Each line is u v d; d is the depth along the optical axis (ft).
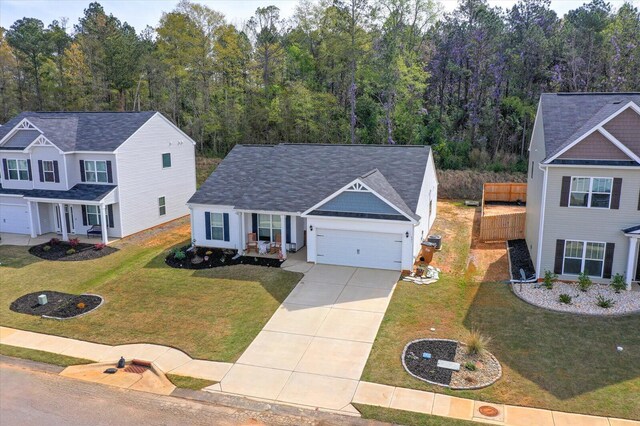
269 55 162.81
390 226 69.87
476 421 37.19
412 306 58.75
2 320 58.03
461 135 148.87
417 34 164.55
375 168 82.12
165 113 177.78
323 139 150.30
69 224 95.96
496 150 141.18
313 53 165.68
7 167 96.43
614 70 129.70
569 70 137.59
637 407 38.11
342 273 70.13
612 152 60.29
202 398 41.73
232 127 160.76
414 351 48.19
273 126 161.89
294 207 76.02
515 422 36.88
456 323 54.03
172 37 170.40
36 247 86.94
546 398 39.73
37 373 46.37
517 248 80.28
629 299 57.98
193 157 114.32
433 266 72.90
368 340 50.80
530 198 79.36
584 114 69.62
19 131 96.12
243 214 78.28
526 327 52.26
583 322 52.85
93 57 179.32
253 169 88.38
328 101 149.69
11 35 207.41
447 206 116.47
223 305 60.39
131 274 72.43
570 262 64.13
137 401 41.55
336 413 38.99
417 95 149.89
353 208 71.46
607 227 61.36
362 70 146.82
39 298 62.03
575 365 44.52
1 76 196.34
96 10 222.89
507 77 145.28
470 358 46.39
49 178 93.20
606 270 62.54
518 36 145.38
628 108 60.44
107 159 90.99
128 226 94.43
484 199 113.29
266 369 45.98
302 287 65.31
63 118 99.14
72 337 53.47
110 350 50.47
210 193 83.92
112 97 188.75
